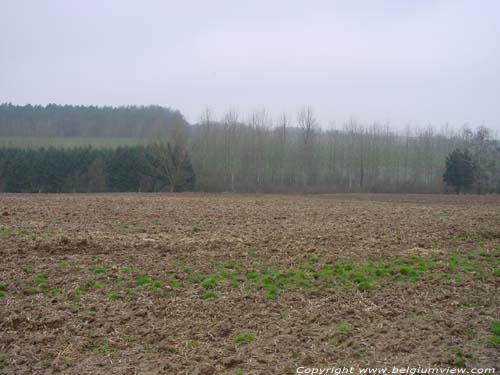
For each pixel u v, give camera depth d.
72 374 5.91
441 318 7.84
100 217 18.64
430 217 20.88
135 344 6.78
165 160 50.94
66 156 51.50
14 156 50.06
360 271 10.66
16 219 17.27
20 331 7.14
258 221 18.50
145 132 79.19
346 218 20.12
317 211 23.34
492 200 36.44
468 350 6.64
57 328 7.25
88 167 51.72
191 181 52.59
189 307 8.21
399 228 17.05
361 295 9.06
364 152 59.56
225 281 9.73
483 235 15.61
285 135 59.16
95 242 13.09
